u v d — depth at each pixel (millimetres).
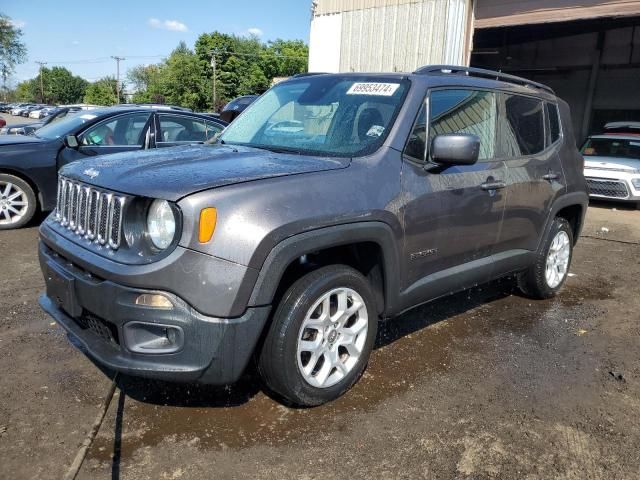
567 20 11344
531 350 4004
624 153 11789
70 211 3109
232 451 2682
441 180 3494
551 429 2988
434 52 12570
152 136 7367
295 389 2881
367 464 2629
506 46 22812
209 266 2494
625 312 4902
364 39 13625
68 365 3465
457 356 3846
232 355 2584
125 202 2639
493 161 4031
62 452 2621
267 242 2572
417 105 3484
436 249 3531
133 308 2537
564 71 23281
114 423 2871
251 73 86750
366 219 2982
